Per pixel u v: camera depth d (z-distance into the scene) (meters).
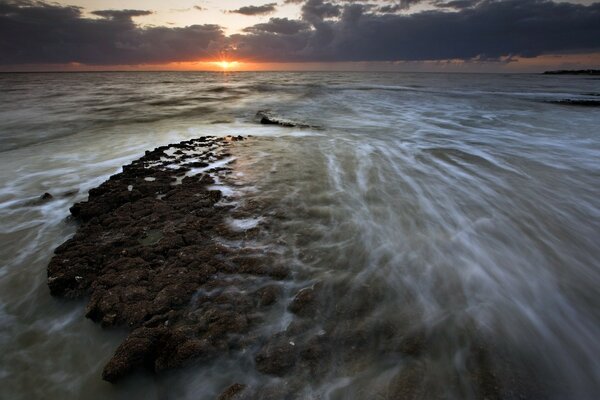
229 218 5.93
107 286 4.06
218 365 3.16
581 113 21.33
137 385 3.04
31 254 5.12
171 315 3.64
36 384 3.05
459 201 6.86
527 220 6.08
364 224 5.80
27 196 7.41
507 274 4.49
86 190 7.79
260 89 45.66
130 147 12.16
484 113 21.44
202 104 27.53
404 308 3.82
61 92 39.88
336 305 3.85
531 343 3.37
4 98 31.05
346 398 2.81
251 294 4.02
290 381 2.98
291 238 5.29
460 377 2.98
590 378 3.03
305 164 9.25
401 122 17.88
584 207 6.67
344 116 20.20
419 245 5.16
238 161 9.55
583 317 3.76
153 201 6.54
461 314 3.73
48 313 3.90
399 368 3.07
